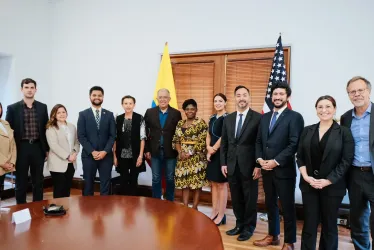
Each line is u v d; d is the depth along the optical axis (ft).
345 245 10.06
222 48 14.55
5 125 10.66
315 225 8.12
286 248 9.11
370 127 7.48
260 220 12.61
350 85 7.69
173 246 4.52
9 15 15.51
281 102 8.98
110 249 4.40
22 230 5.14
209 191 14.79
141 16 15.98
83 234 4.98
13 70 15.96
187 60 15.48
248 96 10.11
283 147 8.96
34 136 11.43
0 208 6.33
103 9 16.75
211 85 15.10
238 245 9.82
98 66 16.96
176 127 11.82
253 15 13.97
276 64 12.70
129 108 12.29
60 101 17.85
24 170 11.32
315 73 13.12
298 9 13.26
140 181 16.07
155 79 15.80
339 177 7.55
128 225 5.41
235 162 10.03
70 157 11.51
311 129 8.18
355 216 7.86
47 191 16.80
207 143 11.43
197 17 14.93
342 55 12.70
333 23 12.78
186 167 11.43
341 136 7.67
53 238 4.80
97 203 6.85
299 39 13.30
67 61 17.66
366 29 12.33
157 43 15.72
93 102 11.61
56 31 17.87
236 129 10.11
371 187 7.53
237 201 10.46
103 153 11.36
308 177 7.98
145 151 12.37
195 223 5.54
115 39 16.55
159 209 6.40
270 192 9.48
